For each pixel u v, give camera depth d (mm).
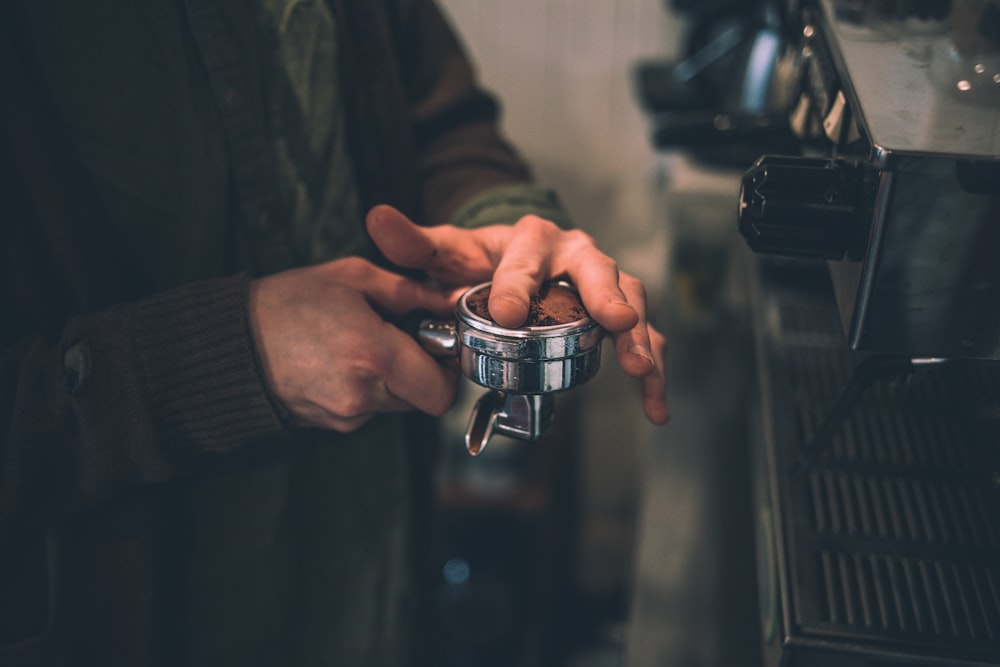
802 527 573
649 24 1610
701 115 1039
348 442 730
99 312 587
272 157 651
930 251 431
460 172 786
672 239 1277
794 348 761
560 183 1769
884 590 527
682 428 1046
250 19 614
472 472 1620
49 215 585
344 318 550
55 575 644
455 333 542
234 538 707
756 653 738
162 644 704
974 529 572
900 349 460
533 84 1686
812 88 607
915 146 414
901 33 562
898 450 636
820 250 487
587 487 1996
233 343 553
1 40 551
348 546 759
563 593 1905
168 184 625
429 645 1604
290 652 762
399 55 831
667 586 817
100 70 588
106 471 574
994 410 610
